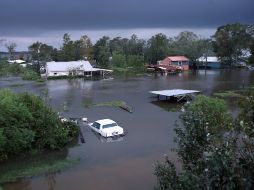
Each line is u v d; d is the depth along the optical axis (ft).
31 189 67.41
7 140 84.02
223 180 26.13
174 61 390.42
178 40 452.35
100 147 93.20
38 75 336.90
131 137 102.78
